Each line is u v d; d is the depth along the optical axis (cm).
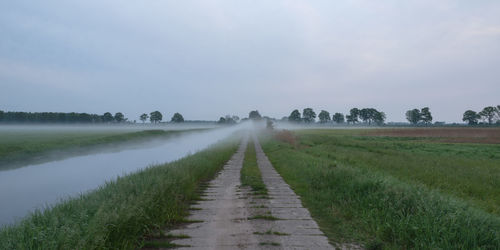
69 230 399
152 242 450
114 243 425
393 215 513
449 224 441
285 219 577
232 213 622
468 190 841
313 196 749
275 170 1306
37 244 381
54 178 1448
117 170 1733
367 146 2514
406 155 1770
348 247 437
